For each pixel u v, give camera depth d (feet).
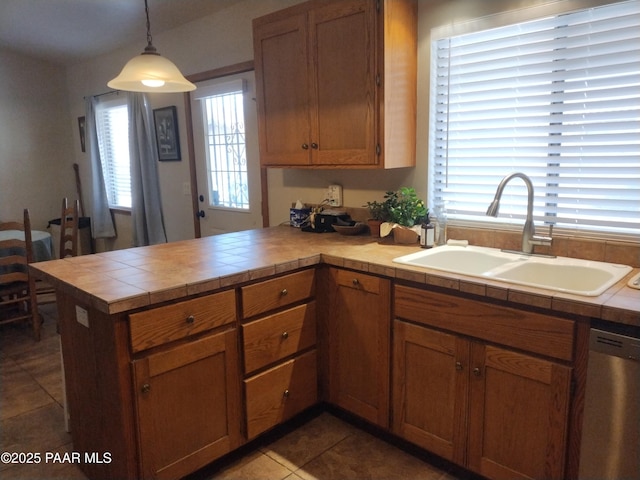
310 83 8.37
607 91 6.42
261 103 9.28
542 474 5.53
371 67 7.54
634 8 6.07
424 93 8.16
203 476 6.68
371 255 7.30
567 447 5.30
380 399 7.13
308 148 8.64
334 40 7.91
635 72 6.18
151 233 14.58
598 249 6.63
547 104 6.97
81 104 18.11
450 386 6.26
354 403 7.53
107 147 17.39
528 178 6.87
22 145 17.90
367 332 7.13
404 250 7.63
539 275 6.72
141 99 13.98
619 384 4.79
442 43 7.91
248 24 10.78
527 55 7.03
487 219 7.82
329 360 7.78
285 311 7.17
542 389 5.39
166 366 5.82
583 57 6.55
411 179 8.61
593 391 4.97
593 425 5.02
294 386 7.45
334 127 8.20
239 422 6.76
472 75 7.65
